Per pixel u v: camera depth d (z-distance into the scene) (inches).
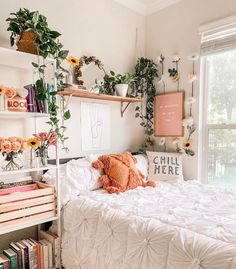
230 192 77.1
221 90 95.8
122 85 96.4
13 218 60.9
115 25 104.0
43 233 74.9
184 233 46.3
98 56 97.8
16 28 66.7
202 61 98.9
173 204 64.4
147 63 111.5
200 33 96.4
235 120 92.3
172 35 107.1
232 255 38.8
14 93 61.7
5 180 73.3
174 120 107.0
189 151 102.1
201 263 40.6
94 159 86.1
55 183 71.7
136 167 93.4
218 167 97.0
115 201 66.8
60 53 71.9
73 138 90.4
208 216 54.9
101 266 57.1
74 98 90.4
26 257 64.9
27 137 77.5
